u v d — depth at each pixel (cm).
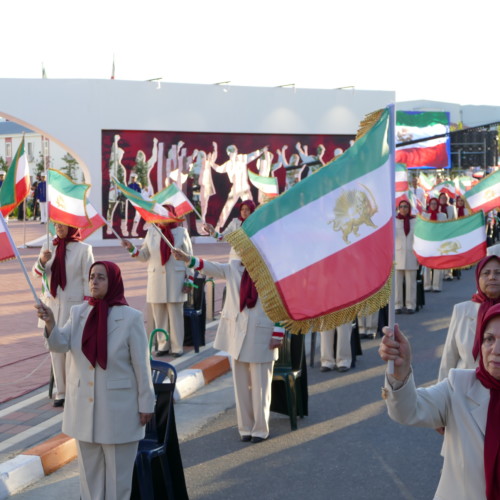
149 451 561
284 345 809
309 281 383
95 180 2669
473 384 334
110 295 538
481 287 537
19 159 761
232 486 639
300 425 800
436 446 724
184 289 1103
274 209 389
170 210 1159
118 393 529
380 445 731
